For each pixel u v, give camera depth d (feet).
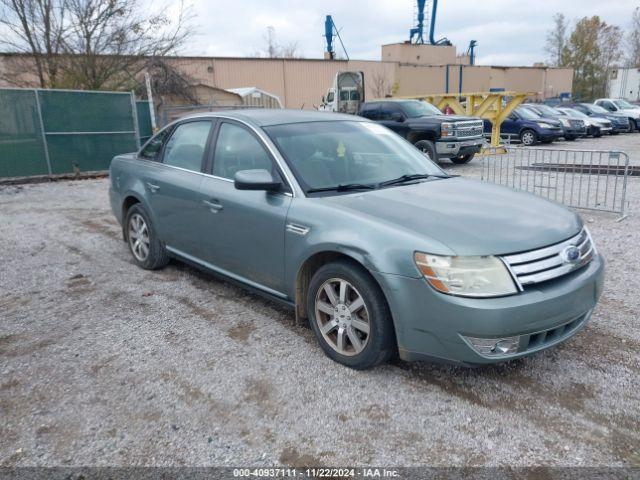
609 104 95.61
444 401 10.21
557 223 11.05
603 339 12.66
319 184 12.50
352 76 83.76
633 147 64.49
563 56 237.66
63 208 30.19
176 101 71.61
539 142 73.15
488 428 9.37
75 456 8.82
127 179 18.30
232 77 112.16
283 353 12.17
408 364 11.62
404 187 12.94
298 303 12.30
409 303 9.91
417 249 9.82
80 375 11.37
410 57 160.86
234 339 12.94
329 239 11.02
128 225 18.95
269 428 9.47
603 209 26.32
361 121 15.92
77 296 16.03
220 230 14.15
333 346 11.69
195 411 10.00
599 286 10.98
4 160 39.45
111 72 60.64
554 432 9.24
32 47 56.95
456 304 9.41
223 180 14.28
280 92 117.60
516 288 9.55
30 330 13.67
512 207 11.64
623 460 8.52
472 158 52.47
